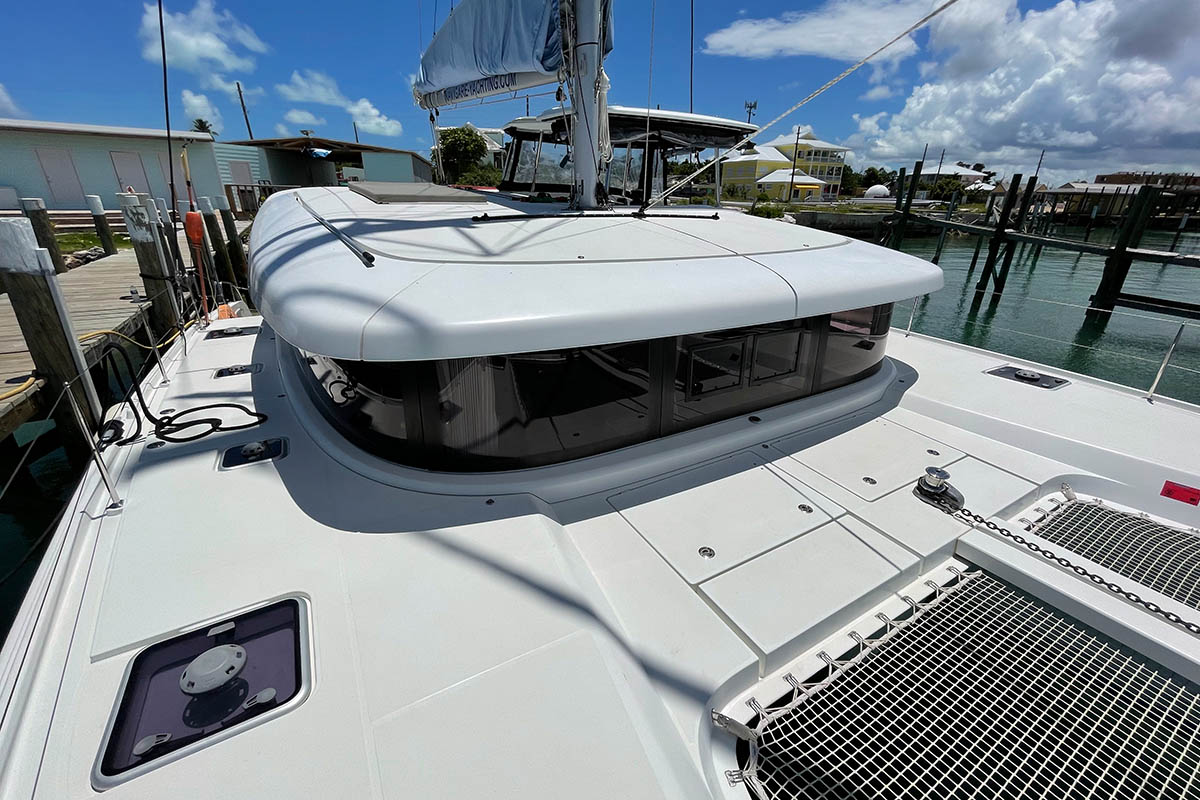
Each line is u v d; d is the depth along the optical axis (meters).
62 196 17.12
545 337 1.60
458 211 2.61
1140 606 1.43
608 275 1.86
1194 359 10.70
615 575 1.53
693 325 1.82
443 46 3.42
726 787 1.11
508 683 1.14
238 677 1.13
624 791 0.97
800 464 2.11
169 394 2.56
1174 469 1.96
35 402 3.89
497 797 0.95
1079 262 22.28
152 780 0.94
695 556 1.61
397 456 1.85
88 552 1.47
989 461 2.18
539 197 3.76
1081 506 2.02
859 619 1.48
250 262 2.30
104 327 5.48
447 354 1.52
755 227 2.74
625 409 1.96
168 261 4.68
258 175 22.48
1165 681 1.31
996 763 1.12
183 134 17.77
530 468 1.87
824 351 2.46
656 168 4.24
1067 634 1.44
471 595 1.36
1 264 2.29
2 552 4.14
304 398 2.40
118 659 1.17
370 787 0.95
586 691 1.13
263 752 0.99
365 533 1.57
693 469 2.04
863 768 1.11
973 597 1.56
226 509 1.66
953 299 15.64
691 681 1.23
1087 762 1.13
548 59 2.47
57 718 1.04
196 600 1.32
